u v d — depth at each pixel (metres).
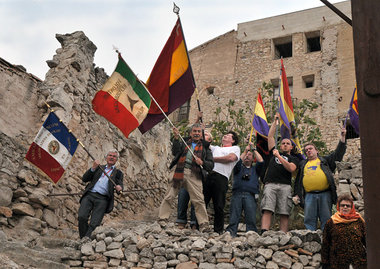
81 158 9.35
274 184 6.86
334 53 21.06
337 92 20.14
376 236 2.78
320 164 6.64
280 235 5.89
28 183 7.80
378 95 2.94
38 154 7.29
